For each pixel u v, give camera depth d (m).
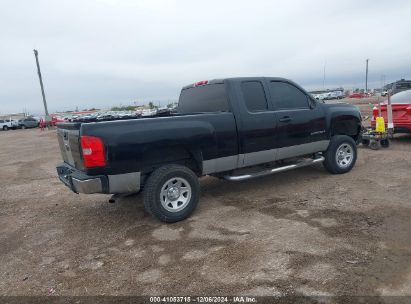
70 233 4.96
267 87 6.03
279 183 6.68
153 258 3.99
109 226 5.10
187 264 3.78
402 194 5.50
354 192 5.77
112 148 4.46
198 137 5.11
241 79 5.78
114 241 4.55
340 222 4.57
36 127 48.84
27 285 3.62
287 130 6.11
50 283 3.63
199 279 3.46
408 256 3.60
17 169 10.70
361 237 4.09
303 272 3.44
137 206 5.92
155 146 4.77
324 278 3.31
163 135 4.81
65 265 4.00
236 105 5.59
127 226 5.04
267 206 5.44
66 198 6.78
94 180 4.44
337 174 7.04
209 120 5.27
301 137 6.34
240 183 6.88
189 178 5.06
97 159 4.39
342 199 5.46
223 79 5.71
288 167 6.21
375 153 8.95
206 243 4.26
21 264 4.10
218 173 5.75
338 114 6.91
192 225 4.88
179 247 4.21
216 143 5.32
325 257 3.69
